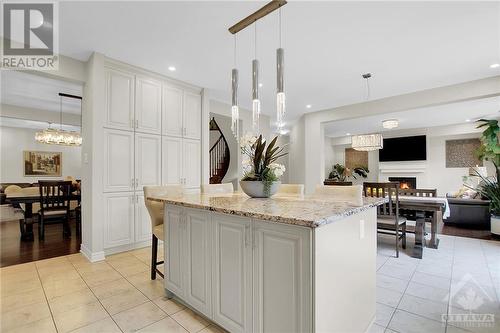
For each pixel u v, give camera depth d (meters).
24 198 3.88
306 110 5.53
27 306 1.93
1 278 2.43
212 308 1.62
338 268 1.31
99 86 2.98
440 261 2.95
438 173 7.47
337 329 1.29
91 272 2.59
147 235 3.43
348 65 3.27
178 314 1.84
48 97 4.68
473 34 2.53
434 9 2.16
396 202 3.15
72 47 2.83
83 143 3.24
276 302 1.27
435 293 2.15
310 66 3.30
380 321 1.74
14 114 5.24
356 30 2.48
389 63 3.21
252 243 1.38
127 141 3.25
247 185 2.12
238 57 3.09
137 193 3.33
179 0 2.06
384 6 2.13
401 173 8.07
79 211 4.31
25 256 3.08
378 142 5.35
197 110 4.15
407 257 3.11
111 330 1.65
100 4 2.10
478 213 4.65
